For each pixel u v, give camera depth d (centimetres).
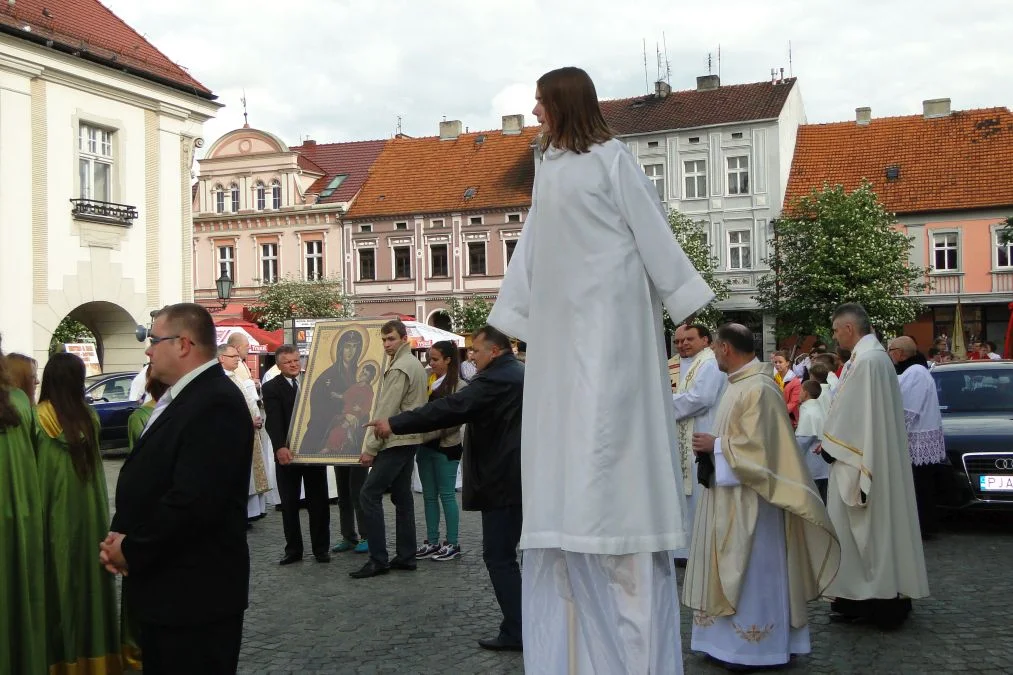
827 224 3681
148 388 625
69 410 559
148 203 2594
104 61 2412
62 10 2467
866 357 664
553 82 342
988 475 970
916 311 3800
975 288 4034
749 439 552
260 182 4853
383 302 4691
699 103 4575
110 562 360
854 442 648
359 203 4766
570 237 339
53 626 546
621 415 329
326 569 887
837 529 660
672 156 4469
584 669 346
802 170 4456
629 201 335
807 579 573
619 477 328
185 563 355
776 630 561
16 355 581
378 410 839
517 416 616
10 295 2216
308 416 903
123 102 2511
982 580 779
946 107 4425
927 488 941
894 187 4209
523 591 364
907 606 658
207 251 4906
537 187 352
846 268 3600
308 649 620
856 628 655
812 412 1003
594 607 338
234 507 365
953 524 1062
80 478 559
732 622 564
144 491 360
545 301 345
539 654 354
